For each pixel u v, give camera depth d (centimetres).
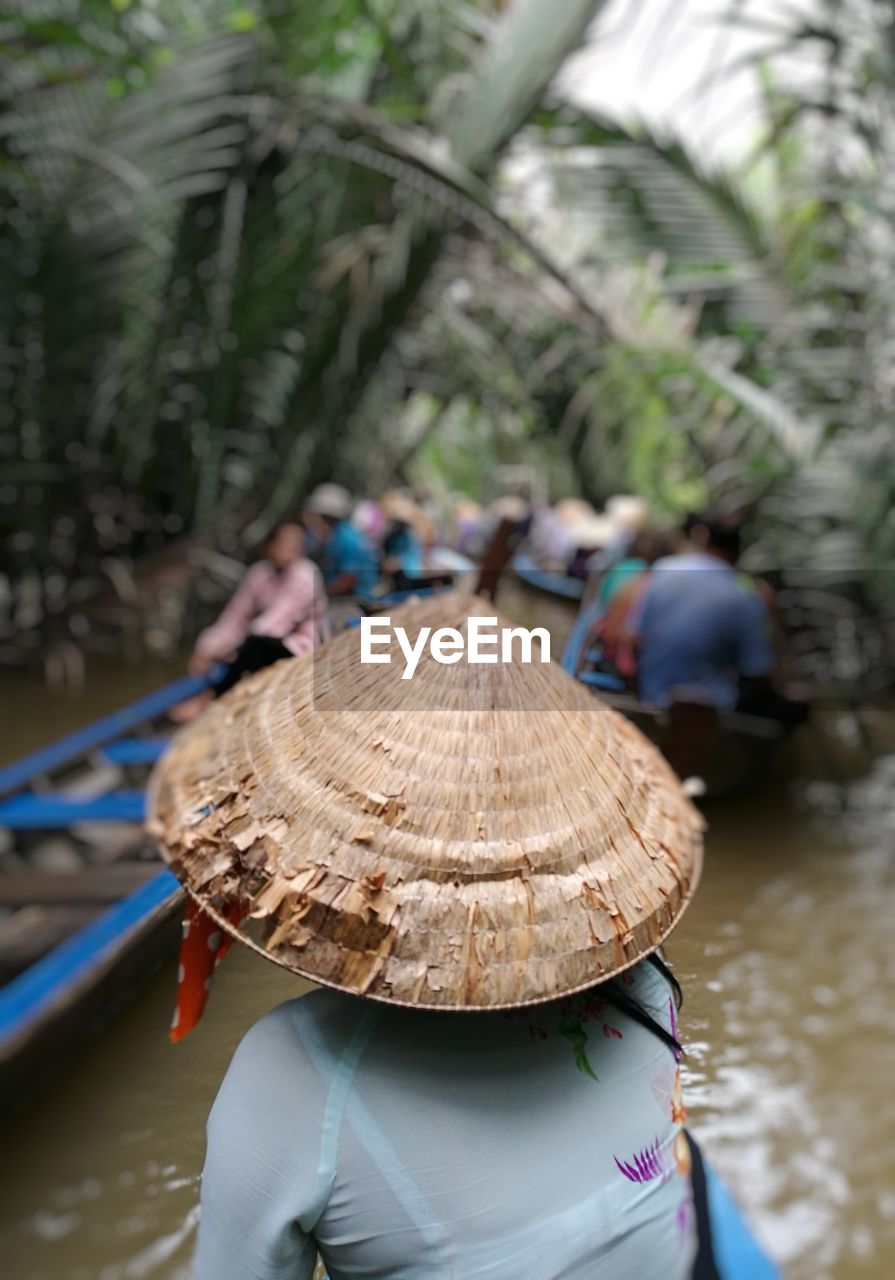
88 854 350
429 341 1288
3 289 770
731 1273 87
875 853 399
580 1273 77
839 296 788
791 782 476
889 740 614
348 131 765
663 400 907
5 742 608
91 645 832
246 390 927
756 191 830
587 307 847
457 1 825
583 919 75
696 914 103
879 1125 245
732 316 813
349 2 750
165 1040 85
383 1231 75
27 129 698
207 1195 77
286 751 81
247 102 759
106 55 608
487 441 1834
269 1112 76
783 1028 276
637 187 779
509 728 80
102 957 203
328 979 73
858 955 314
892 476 726
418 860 74
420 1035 79
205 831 81
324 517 367
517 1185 76
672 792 96
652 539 460
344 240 895
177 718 422
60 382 819
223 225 836
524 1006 73
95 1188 159
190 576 876
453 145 803
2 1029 203
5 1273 165
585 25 728
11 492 825
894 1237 219
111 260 782
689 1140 94
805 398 791
